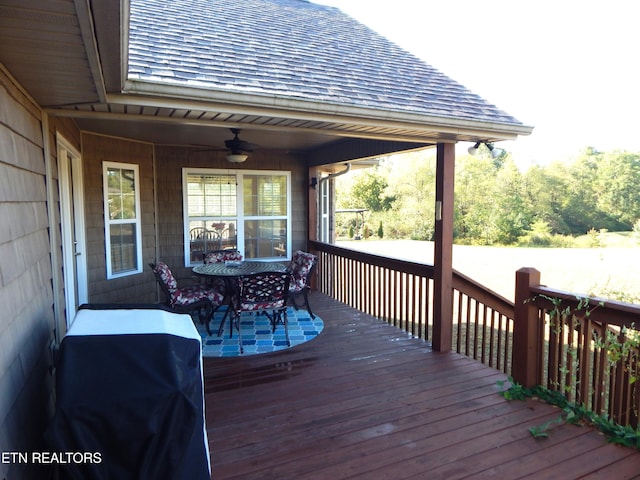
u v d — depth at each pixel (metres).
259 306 4.28
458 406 2.92
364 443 2.46
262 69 3.49
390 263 4.88
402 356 3.91
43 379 2.18
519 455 2.35
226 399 3.04
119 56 1.79
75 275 4.44
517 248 17.86
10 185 1.70
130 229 5.50
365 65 4.50
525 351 3.11
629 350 2.52
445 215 4.00
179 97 2.78
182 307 4.52
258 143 5.77
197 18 4.43
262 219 6.66
